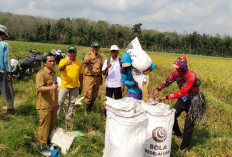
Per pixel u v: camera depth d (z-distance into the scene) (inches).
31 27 3484.3
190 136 143.9
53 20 3932.1
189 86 139.6
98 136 154.6
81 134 151.9
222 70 692.7
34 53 379.6
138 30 3961.6
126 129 101.5
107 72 199.9
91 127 174.7
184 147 147.2
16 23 3503.9
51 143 140.3
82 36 3644.2
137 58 136.9
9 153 118.6
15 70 300.0
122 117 104.0
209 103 259.0
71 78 167.0
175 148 154.6
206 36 3828.7
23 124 149.1
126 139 101.2
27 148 128.4
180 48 3890.3
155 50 3794.3
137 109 116.2
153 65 143.6
